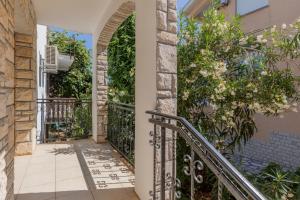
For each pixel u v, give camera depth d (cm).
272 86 309
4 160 171
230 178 118
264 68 317
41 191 268
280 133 532
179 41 327
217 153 126
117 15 378
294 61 390
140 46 262
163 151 201
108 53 567
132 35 555
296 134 498
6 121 177
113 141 473
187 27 328
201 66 302
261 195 97
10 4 194
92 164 368
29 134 416
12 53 204
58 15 446
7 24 181
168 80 234
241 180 106
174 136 196
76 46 998
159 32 228
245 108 325
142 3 257
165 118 201
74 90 992
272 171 328
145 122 245
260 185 293
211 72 296
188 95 310
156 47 226
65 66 883
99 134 518
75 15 446
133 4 334
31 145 417
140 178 256
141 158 254
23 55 411
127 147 387
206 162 136
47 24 499
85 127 596
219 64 296
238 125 329
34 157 401
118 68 557
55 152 435
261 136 575
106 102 524
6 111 177
